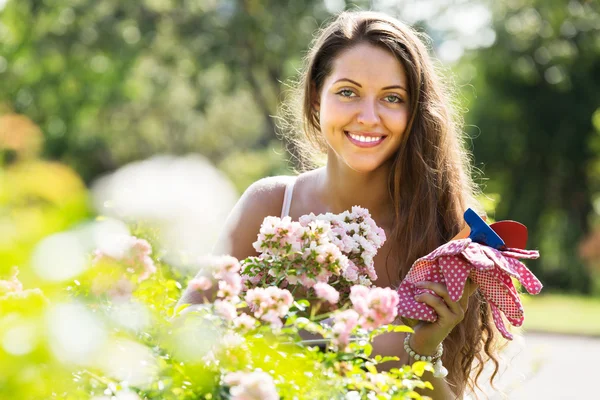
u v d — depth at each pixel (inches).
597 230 1025.5
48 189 52.0
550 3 1043.9
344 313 77.5
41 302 59.0
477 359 121.6
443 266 97.5
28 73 970.7
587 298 965.8
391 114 111.8
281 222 94.7
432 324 99.0
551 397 350.9
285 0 1010.7
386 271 116.8
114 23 969.5
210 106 1099.3
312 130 125.6
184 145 1250.0
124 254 75.7
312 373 75.7
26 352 54.0
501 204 1096.8
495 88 1071.6
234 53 1011.9
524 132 1074.1
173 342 70.5
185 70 1042.1
